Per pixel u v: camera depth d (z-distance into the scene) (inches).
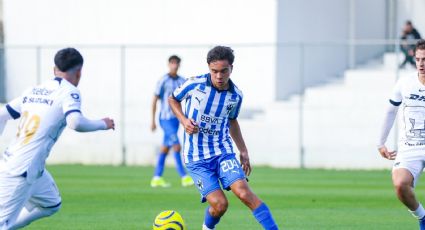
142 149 3105.3
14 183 1028.5
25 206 1112.8
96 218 1531.7
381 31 3535.9
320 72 3255.4
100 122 1023.0
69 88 1035.9
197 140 1152.2
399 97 1209.4
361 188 2137.1
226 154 1149.7
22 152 1028.5
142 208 1690.5
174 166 3002.0
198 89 1144.2
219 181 1163.3
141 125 3174.2
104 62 3289.9
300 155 2950.3
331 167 2935.5
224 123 1164.5
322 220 1509.6
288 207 1713.8
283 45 2920.8
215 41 3206.2
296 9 3174.2
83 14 3373.5
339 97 3031.5
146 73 3221.0
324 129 2962.6
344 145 2942.9
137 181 2333.9
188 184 2196.1
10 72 3410.4
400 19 3538.4
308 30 3233.3
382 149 1256.2
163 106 2176.4
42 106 1033.5
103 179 2402.8
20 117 1066.1
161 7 3280.0
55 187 1110.4
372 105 2977.4
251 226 1429.6
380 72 3134.8
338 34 3376.0
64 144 3174.2
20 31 3437.5
